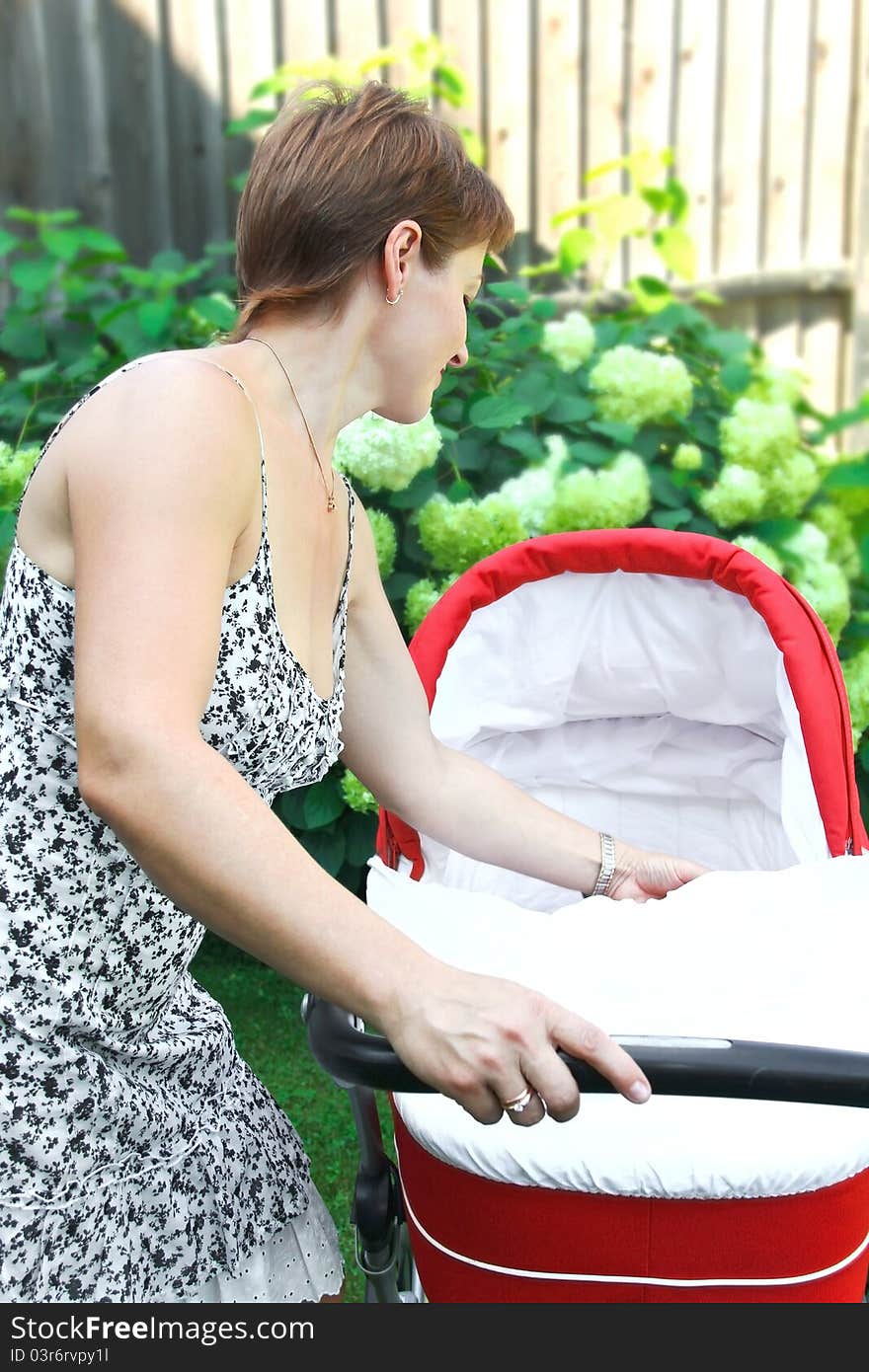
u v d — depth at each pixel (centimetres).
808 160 371
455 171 95
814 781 134
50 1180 96
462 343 103
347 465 209
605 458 231
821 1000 108
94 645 79
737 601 164
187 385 85
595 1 357
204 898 76
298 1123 205
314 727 103
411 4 350
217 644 83
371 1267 123
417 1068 75
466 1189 105
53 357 279
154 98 346
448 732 171
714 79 365
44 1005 94
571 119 364
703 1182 99
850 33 359
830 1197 103
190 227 356
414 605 224
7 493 229
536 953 108
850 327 367
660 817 197
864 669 225
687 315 263
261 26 345
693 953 108
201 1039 112
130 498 81
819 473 253
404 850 143
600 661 177
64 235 274
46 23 336
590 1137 102
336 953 75
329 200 91
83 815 94
